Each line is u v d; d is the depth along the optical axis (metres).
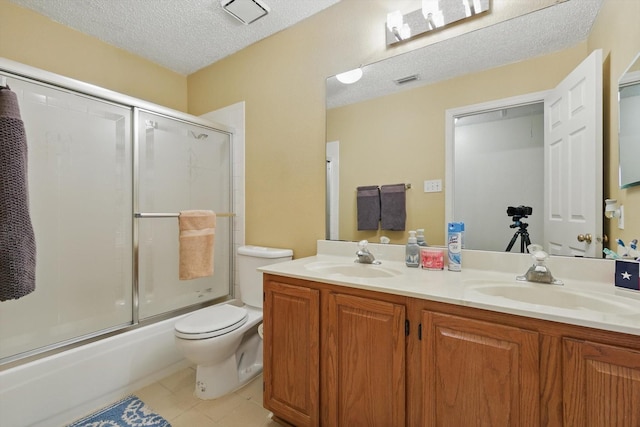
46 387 1.39
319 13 1.89
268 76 2.14
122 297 1.81
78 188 1.65
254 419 1.48
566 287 1.07
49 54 1.94
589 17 1.19
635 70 1.04
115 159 1.79
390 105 1.65
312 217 1.92
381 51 1.68
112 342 1.64
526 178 1.30
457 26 1.48
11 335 1.42
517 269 1.30
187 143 2.17
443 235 1.50
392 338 1.07
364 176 1.73
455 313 0.96
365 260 1.56
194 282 2.21
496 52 1.38
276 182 2.10
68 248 1.61
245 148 2.29
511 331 0.86
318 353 1.25
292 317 1.34
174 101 2.65
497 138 1.37
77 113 1.64
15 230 1.02
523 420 0.85
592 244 1.16
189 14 1.90
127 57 2.34
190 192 2.19
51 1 1.78
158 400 1.62
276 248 2.09
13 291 1.00
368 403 1.13
